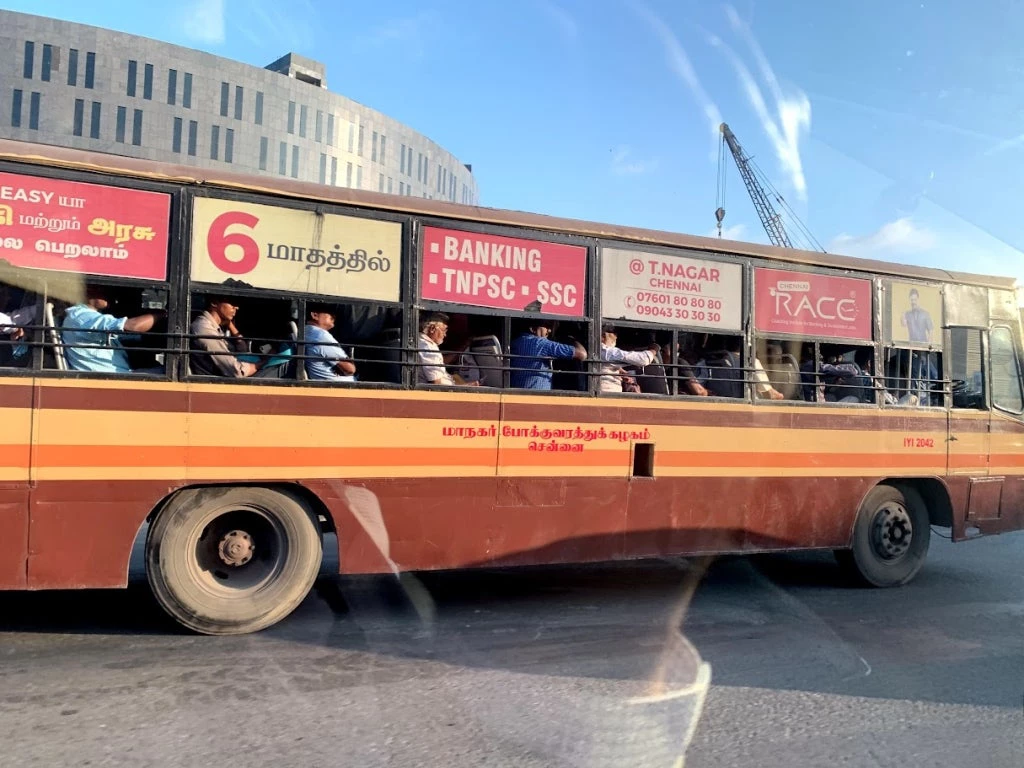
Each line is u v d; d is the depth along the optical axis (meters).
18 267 4.62
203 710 3.98
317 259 5.32
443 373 5.69
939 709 4.32
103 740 3.61
